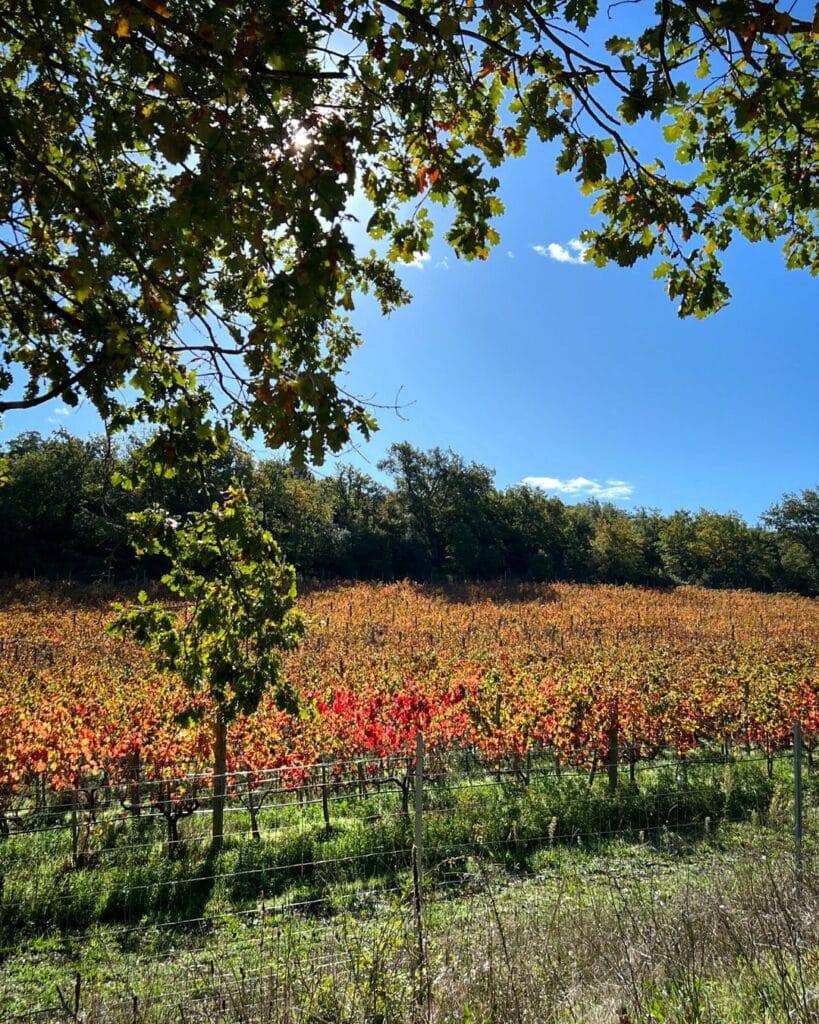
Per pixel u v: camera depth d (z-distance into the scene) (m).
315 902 6.41
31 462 44.59
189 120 2.29
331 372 2.88
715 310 3.25
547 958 3.24
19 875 6.98
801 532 77.38
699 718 12.09
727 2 2.18
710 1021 2.62
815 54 2.72
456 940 3.52
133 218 3.35
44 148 3.13
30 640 23.62
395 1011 2.67
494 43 2.61
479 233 2.87
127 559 42.22
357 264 3.82
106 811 8.99
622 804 8.73
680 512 82.88
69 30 2.66
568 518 77.44
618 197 3.13
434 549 71.25
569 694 11.35
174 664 6.54
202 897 6.63
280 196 2.23
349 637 25.27
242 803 9.50
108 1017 3.54
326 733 10.14
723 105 3.00
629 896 5.59
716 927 3.56
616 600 48.00
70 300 3.26
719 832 7.87
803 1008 2.52
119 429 3.76
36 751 8.52
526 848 7.60
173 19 2.54
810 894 4.09
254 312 3.12
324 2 2.31
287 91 2.42
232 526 5.56
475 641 25.33
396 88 2.72
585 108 2.77
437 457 72.38
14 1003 4.61
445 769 11.05
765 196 3.28
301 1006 2.73
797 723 5.95
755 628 34.72
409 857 7.19
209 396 3.59
